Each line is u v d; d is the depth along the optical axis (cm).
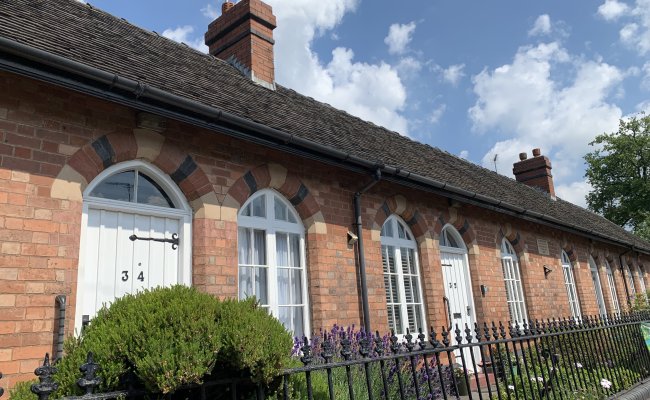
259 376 316
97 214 529
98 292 513
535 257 1316
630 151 3303
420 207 955
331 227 761
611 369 708
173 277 579
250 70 902
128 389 276
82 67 457
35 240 454
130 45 666
